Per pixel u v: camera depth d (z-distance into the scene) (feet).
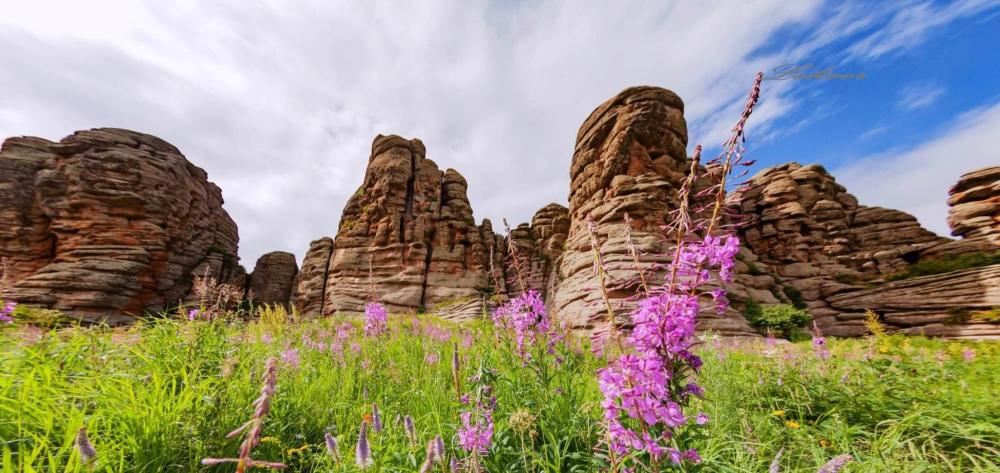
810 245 107.45
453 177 162.61
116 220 114.83
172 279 124.88
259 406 3.99
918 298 79.97
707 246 6.41
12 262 108.47
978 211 83.92
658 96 92.94
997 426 11.26
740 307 78.95
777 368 16.90
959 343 47.57
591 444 9.20
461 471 7.91
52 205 112.06
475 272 135.44
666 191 78.43
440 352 19.36
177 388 10.45
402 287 128.47
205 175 160.97
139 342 12.60
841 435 11.38
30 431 7.48
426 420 11.19
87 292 101.09
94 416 7.71
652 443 5.81
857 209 112.88
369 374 15.76
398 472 8.38
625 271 56.39
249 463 3.89
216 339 13.20
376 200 145.18
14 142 118.83
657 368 6.13
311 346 20.02
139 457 7.61
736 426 12.53
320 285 146.61
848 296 91.91
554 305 16.07
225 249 161.07
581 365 13.46
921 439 11.08
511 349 12.88
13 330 12.02
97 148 122.31
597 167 92.12
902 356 19.89
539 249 153.28
